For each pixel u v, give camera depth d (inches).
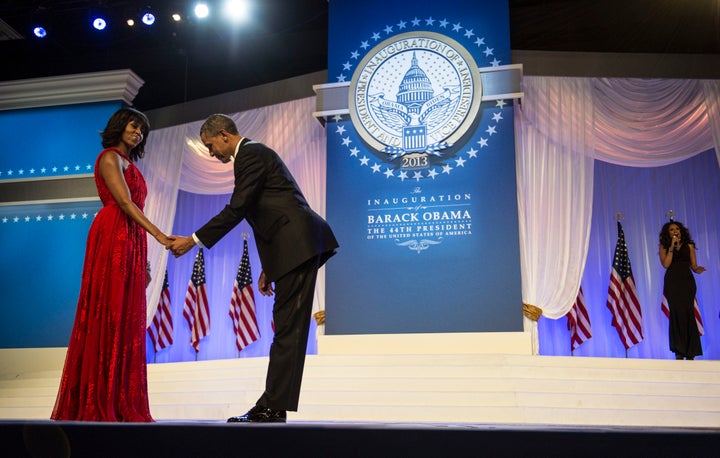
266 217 106.4
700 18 306.8
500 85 290.0
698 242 342.0
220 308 378.6
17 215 330.6
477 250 281.4
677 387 205.0
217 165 348.5
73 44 359.9
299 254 103.3
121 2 326.3
